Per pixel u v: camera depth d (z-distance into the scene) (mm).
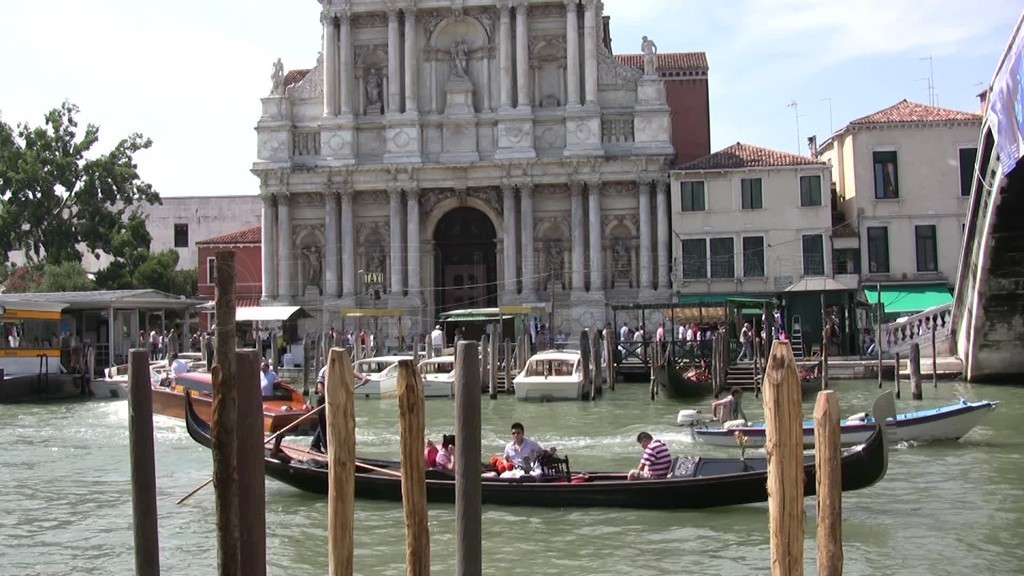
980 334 43125
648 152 61094
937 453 27469
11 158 72000
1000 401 38281
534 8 63188
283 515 21703
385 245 63812
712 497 20844
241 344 60781
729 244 59344
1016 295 40969
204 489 24625
